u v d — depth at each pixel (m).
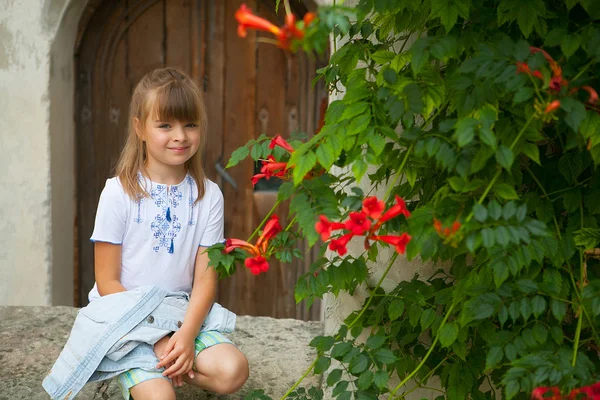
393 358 1.76
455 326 1.72
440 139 1.57
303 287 1.84
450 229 1.49
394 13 1.87
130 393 1.89
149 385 1.84
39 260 3.44
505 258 1.56
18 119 3.37
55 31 3.34
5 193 3.42
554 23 1.70
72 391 1.86
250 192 3.78
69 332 2.75
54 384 1.89
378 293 2.12
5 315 2.91
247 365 1.96
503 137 1.59
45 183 3.39
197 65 3.70
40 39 3.32
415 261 2.14
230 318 2.08
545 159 1.89
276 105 3.71
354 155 1.60
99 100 3.73
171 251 2.04
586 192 1.80
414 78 1.68
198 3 3.66
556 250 1.61
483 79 1.57
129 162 2.03
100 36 3.68
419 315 1.92
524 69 1.45
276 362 2.52
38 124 3.36
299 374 2.43
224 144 3.75
